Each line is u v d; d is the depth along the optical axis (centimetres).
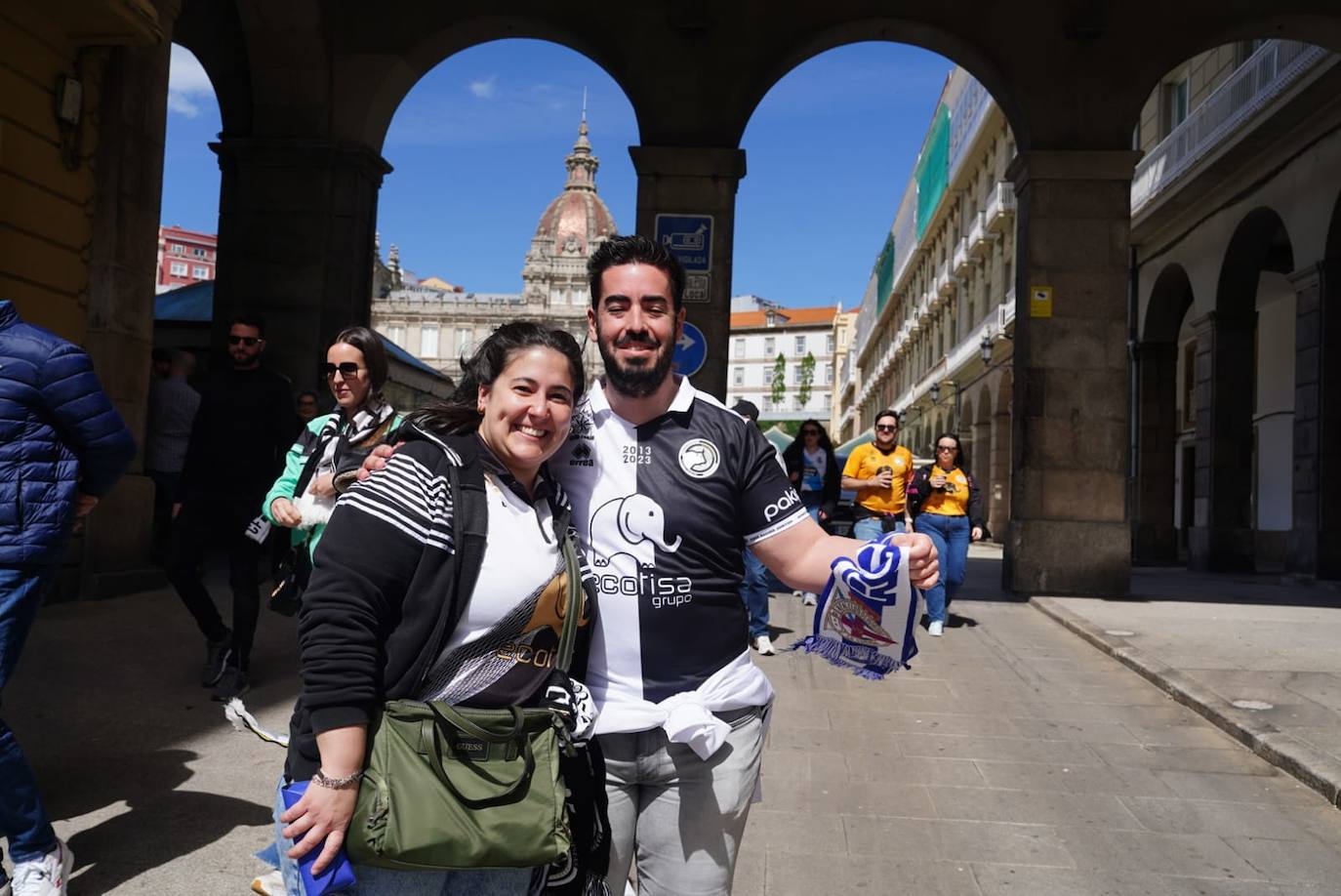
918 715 572
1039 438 1083
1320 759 465
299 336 1138
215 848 342
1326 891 346
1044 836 392
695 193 1090
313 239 1138
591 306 217
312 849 167
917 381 5072
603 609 206
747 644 219
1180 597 1099
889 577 205
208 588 876
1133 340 2047
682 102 1102
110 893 307
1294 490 1418
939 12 1098
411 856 168
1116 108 1091
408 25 1138
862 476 862
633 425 214
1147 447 1984
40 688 527
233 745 456
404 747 173
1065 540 1070
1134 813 420
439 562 179
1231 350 1683
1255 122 1398
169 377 953
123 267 814
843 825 400
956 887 345
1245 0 1077
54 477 297
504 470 192
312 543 394
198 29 1163
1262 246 1627
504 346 192
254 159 1143
